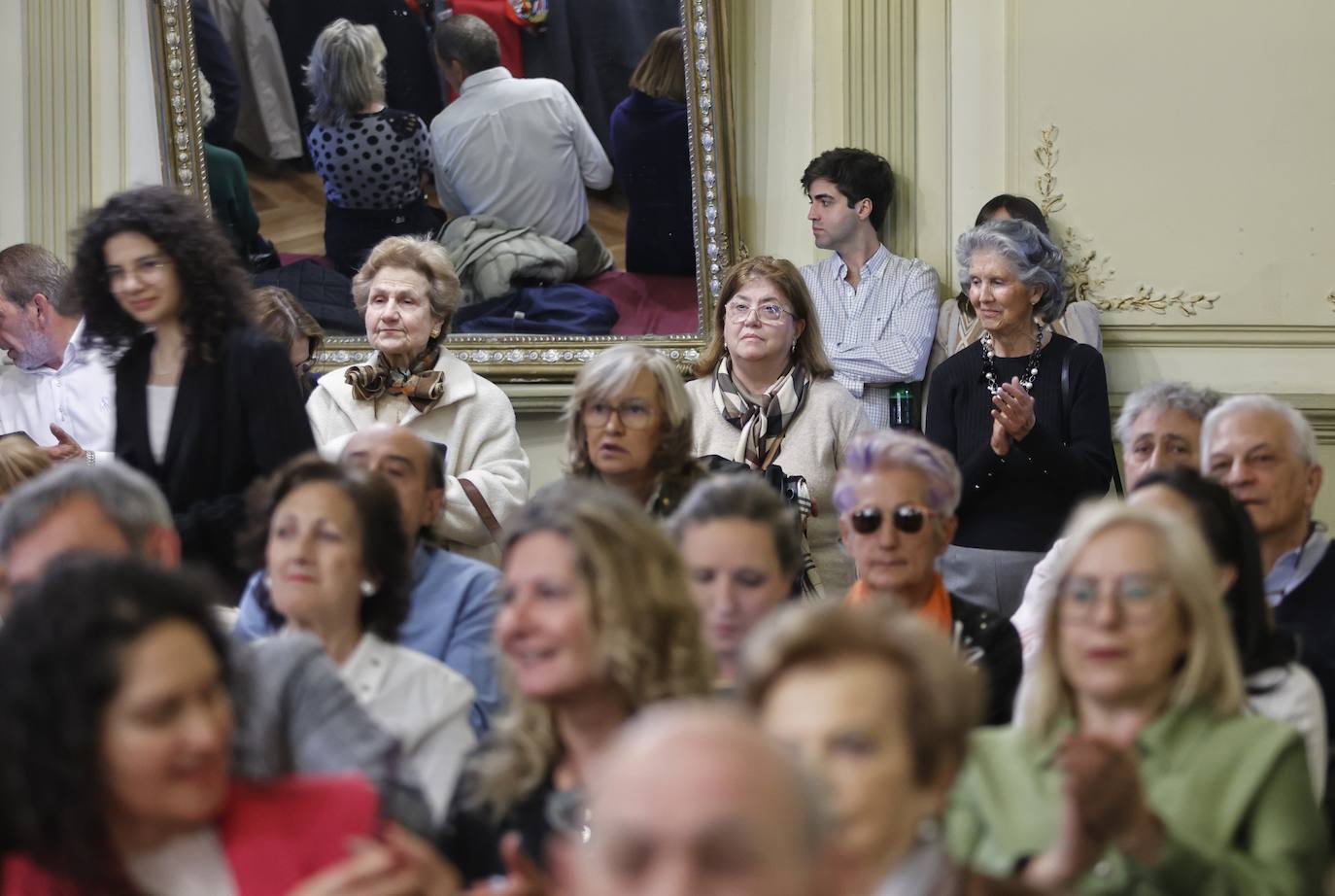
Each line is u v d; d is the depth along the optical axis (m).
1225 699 5.92
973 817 5.97
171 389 9.16
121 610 4.87
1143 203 13.95
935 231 14.20
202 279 9.11
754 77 14.65
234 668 5.23
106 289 9.21
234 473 9.12
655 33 14.39
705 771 3.08
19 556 6.71
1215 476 8.59
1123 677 5.88
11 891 4.86
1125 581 5.91
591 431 9.16
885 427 13.71
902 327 13.69
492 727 7.42
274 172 14.44
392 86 14.39
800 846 3.09
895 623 4.88
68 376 12.34
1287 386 13.85
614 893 3.06
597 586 5.72
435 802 6.73
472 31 14.34
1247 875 5.56
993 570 10.91
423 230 14.50
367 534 7.14
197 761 4.90
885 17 14.23
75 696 4.78
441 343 11.61
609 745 5.50
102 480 6.84
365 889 4.84
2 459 9.45
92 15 14.41
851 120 14.27
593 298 14.54
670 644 5.79
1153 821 5.31
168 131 14.24
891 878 4.65
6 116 14.40
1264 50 13.88
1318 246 13.87
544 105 14.41
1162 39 13.95
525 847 5.75
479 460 11.24
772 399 11.13
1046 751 5.97
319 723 6.06
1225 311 13.88
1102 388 11.62
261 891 5.04
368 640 7.14
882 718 4.66
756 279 11.24
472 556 10.80
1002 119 14.12
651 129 14.45
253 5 14.29
